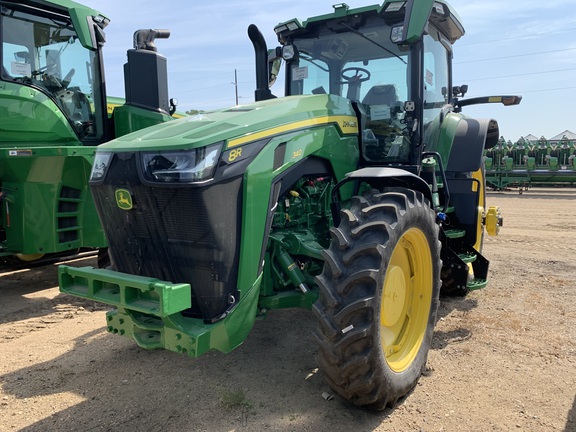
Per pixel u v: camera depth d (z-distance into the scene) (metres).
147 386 3.23
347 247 2.70
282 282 3.22
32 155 4.83
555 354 3.62
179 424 2.78
